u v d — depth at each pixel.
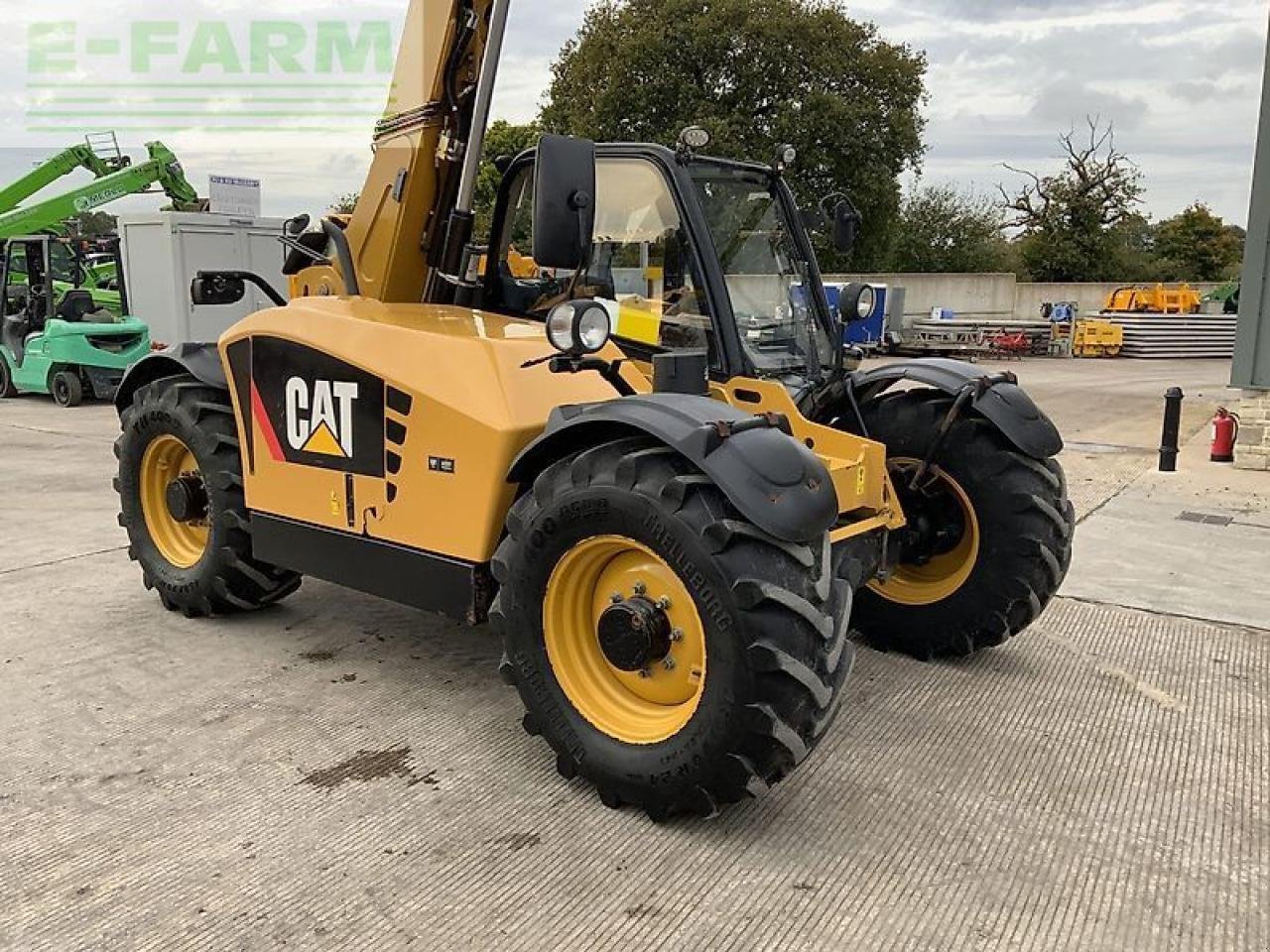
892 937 2.45
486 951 2.38
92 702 3.71
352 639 4.38
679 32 21.55
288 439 3.87
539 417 3.27
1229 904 2.61
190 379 4.59
